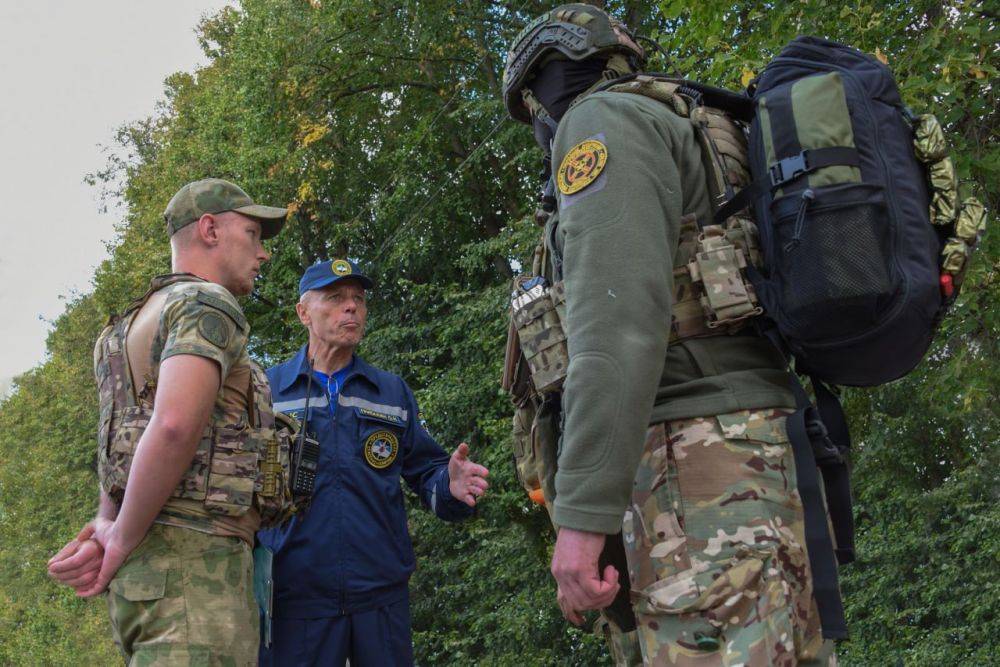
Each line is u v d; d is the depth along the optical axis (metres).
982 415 9.71
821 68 1.54
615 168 1.42
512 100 1.84
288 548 3.29
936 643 10.12
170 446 2.05
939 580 10.30
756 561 1.36
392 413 3.63
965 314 6.23
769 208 1.43
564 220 1.45
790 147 1.42
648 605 1.42
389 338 13.63
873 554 10.85
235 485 2.21
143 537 2.09
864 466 11.20
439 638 11.91
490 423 11.68
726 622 1.36
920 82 5.42
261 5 16.38
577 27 1.69
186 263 2.58
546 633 11.10
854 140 1.41
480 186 15.55
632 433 1.33
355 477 3.42
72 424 26.75
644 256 1.38
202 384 2.10
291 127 15.80
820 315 1.37
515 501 11.06
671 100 1.58
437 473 3.67
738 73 5.96
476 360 12.62
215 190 2.62
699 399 1.46
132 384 2.23
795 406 1.50
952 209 1.46
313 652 3.24
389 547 3.43
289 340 15.80
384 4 15.30
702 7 6.52
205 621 2.11
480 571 11.99
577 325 1.38
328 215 16.28
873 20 5.77
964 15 5.78
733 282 1.45
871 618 10.95
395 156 15.27
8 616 28.70
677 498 1.43
